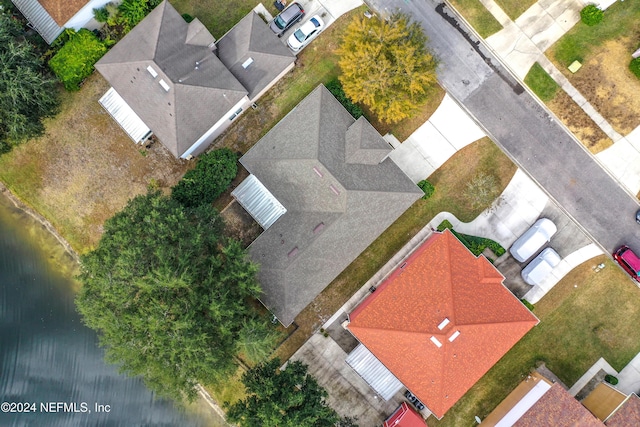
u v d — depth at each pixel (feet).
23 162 140.46
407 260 134.00
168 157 139.33
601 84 136.56
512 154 138.62
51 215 142.20
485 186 134.10
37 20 132.16
